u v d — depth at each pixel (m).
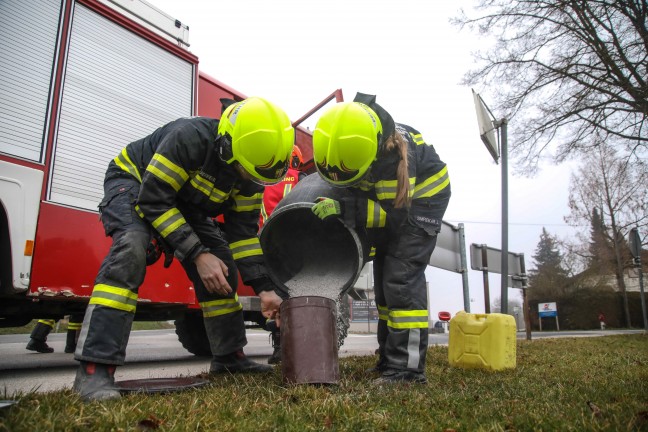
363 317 25.95
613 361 4.80
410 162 2.96
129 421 1.75
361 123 2.69
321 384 2.53
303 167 5.50
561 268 37.34
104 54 4.51
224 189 2.94
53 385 3.30
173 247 2.66
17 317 4.43
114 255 2.47
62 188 3.99
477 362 4.05
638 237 13.34
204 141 2.76
